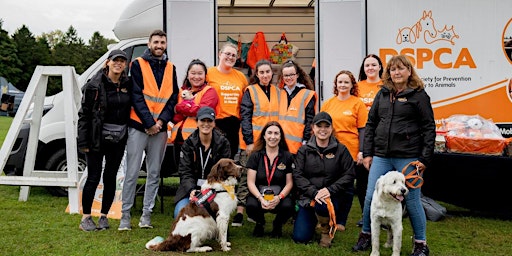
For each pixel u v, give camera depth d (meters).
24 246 4.59
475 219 6.02
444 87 6.74
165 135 5.23
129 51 7.02
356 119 5.47
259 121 5.56
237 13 9.52
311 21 9.58
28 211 6.10
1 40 59.88
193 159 4.98
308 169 4.89
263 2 9.27
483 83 6.75
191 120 5.41
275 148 5.04
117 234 5.00
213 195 4.45
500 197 5.67
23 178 6.16
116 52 4.87
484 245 4.87
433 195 6.08
